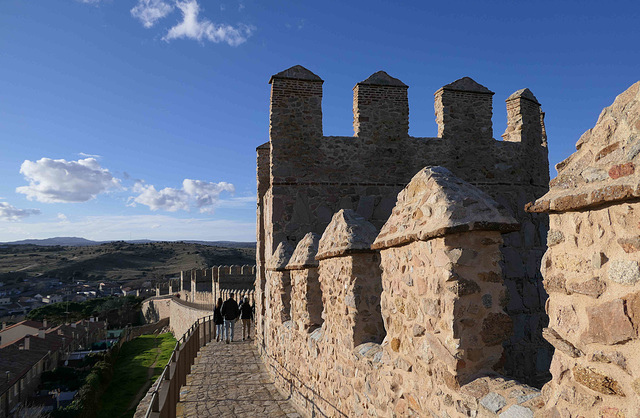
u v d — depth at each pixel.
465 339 3.06
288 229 10.43
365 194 10.78
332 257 5.95
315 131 10.77
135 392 33.56
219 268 33.81
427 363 3.39
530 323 10.55
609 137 2.09
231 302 15.48
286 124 10.66
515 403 2.57
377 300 5.20
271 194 10.57
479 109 11.58
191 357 11.35
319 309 7.32
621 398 1.88
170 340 51.41
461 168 11.26
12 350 40.16
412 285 3.71
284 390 8.75
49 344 46.06
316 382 6.69
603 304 1.99
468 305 3.09
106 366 35.66
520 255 10.96
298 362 7.81
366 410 4.67
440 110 11.43
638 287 1.83
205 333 15.53
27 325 54.00
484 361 3.09
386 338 4.32
